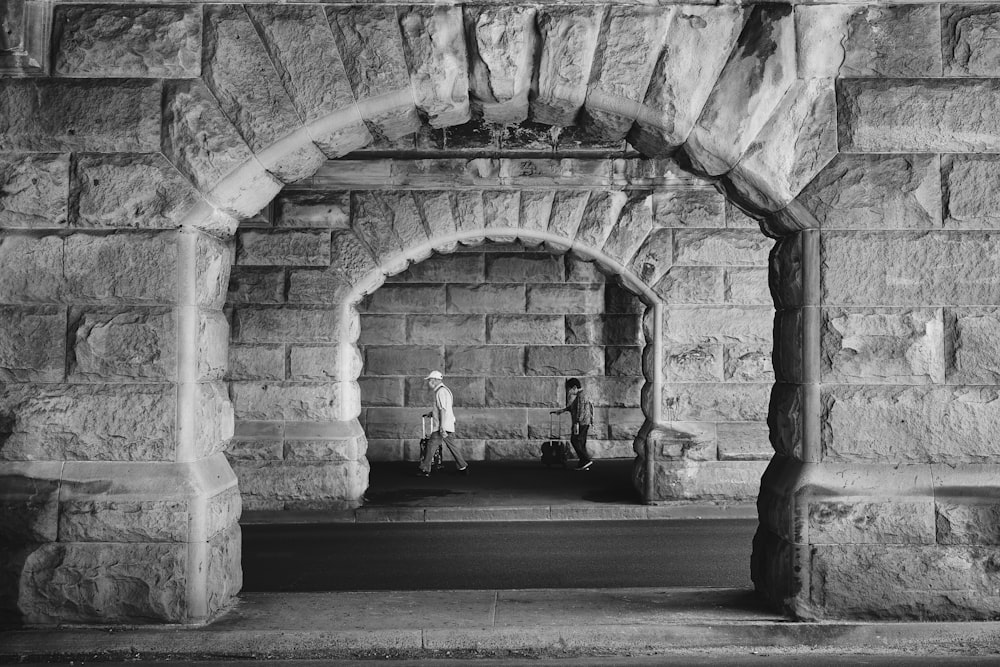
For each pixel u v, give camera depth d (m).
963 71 6.28
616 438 17.25
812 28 6.28
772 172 6.30
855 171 6.30
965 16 6.27
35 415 6.18
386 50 6.20
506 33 6.15
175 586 6.10
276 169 6.42
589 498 12.62
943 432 6.25
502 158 11.93
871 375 6.31
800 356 6.39
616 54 6.20
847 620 6.18
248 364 12.02
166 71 6.25
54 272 6.24
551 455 16.06
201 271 6.39
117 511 6.10
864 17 6.30
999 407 6.23
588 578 8.16
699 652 5.84
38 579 6.06
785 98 6.29
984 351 6.27
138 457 6.20
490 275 17.09
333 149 6.48
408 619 6.26
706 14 6.23
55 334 6.23
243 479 11.88
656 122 6.24
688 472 12.21
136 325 6.23
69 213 6.26
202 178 6.25
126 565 6.10
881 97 6.29
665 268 12.27
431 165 11.94
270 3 6.23
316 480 11.89
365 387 16.97
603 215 12.17
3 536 6.12
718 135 6.26
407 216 12.00
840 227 6.33
